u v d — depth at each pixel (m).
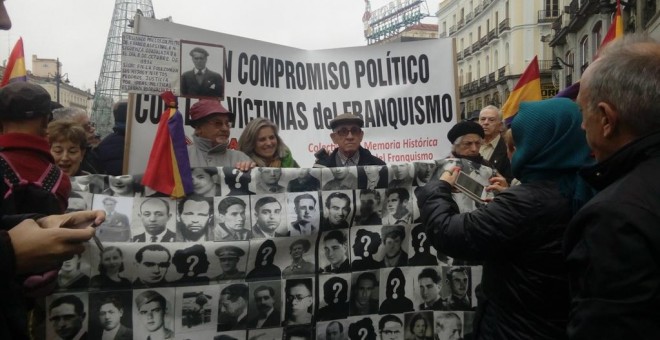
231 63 3.74
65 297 2.24
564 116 1.69
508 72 49.44
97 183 2.43
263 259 2.57
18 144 1.96
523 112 1.76
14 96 1.96
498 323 1.80
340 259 2.68
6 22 1.21
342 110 4.11
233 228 2.55
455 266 2.77
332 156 3.99
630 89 1.25
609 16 22.20
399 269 2.77
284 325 2.57
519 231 1.67
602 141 1.35
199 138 3.37
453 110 4.15
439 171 2.84
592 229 1.18
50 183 2.02
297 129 4.02
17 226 1.21
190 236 2.49
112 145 4.45
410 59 4.16
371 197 2.76
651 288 1.08
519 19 48.09
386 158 4.14
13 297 1.23
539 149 1.71
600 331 1.12
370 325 2.70
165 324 2.38
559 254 1.67
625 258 1.10
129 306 2.33
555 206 1.66
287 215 2.63
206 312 2.44
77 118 4.07
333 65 4.12
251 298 2.52
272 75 3.93
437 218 1.90
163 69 3.12
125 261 2.35
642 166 1.22
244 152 3.62
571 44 29.12
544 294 1.69
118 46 22.73
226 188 2.58
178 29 3.52
